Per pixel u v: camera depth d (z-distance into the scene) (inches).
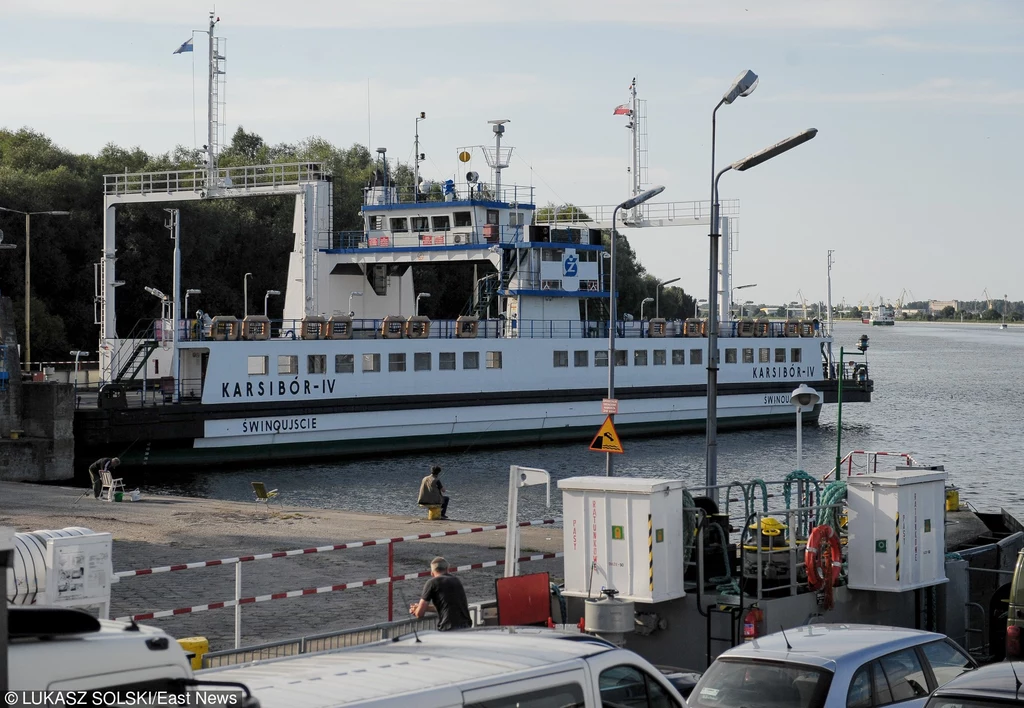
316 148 6338.6
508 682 411.8
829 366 3846.0
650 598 832.3
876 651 590.2
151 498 1977.1
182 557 1369.3
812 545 869.8
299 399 2618.1
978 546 1317.7
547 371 3026.6
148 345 2598.4
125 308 4500.5
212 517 1722.4
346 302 3225.9
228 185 3029.0
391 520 1738.4
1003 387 6141.7
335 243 3971.5
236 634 872.9
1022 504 2438.5
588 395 3090.6
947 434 3690.9
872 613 922.1
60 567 690.8
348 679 408.8
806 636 619.5
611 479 861.2
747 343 3476.9
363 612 1078.4
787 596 868.6
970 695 480.7
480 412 2896.2
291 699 383.2
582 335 3176.7
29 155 4655.5
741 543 877.8
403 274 3395.7
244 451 2564.0
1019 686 479.5
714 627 843.4
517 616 821.2
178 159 5841.5
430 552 1409.9
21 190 4089.6
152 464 2484.0
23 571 682.8
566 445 3043.8
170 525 1630.2
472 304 3444.9
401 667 425.7
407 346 2780.5
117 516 1712.6
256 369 2564.0
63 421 2353.6
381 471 2559.1
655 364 3248.0
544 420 3021.7
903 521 898.7
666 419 3294.8
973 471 2891.2
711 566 941.2
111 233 3004.4
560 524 1780.3
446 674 414.0
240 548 1443.2
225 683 352.5
